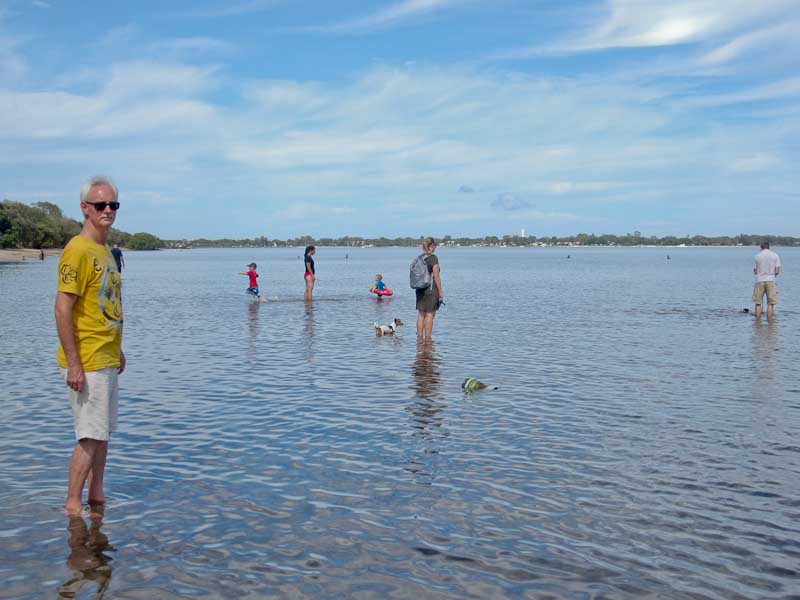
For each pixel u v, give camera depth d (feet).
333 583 17.16
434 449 27.78
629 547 19.22
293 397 37.01
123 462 26.17
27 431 30.30
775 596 16.76
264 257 523.70
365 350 53.57
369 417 32.73
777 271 76.33
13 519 20.81
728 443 28.63
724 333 64.13
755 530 20.36
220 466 25.71
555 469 25.44
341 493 23.04
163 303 99.66
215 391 38.45
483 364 47.21
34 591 16.62
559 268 276.62
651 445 28.35
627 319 76.89
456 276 200.85
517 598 16.53
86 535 19.75
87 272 20.93
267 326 70.23
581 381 41.34
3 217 430.61
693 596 16.72
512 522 20.80
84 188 21.50
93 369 21.20
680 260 418.72
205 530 20.13
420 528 20.34
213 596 16.51
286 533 19.95
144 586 16.93
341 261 404.98
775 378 42.29
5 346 55.72
